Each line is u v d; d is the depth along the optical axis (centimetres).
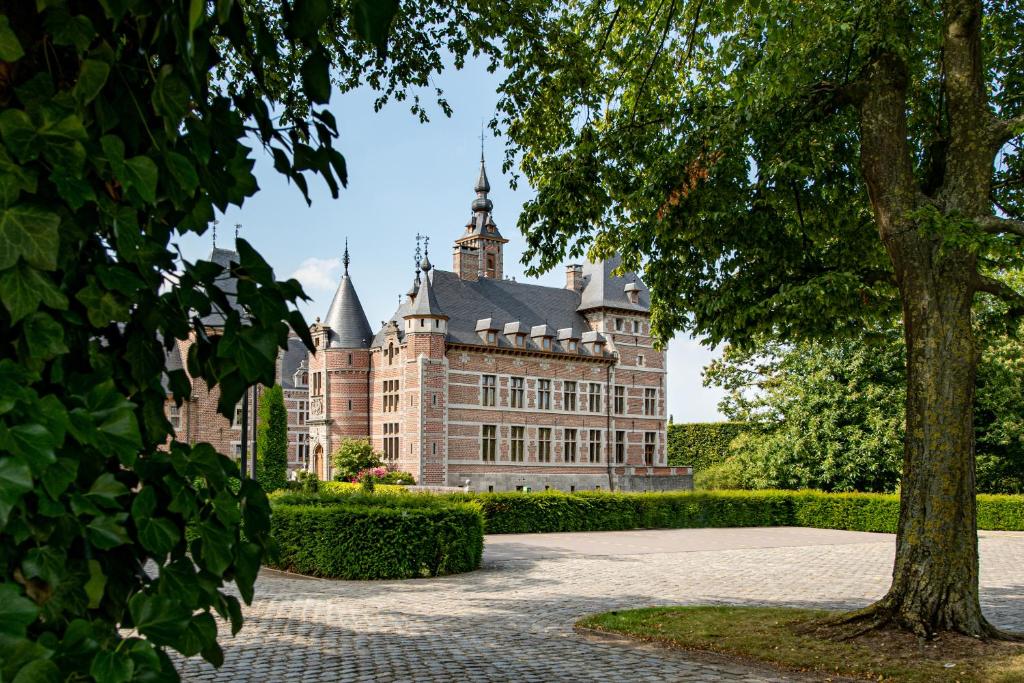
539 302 5084
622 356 5206
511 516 2620
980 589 1477
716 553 2100
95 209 192
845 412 3178
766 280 1208
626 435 5178
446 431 4388
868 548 2264
